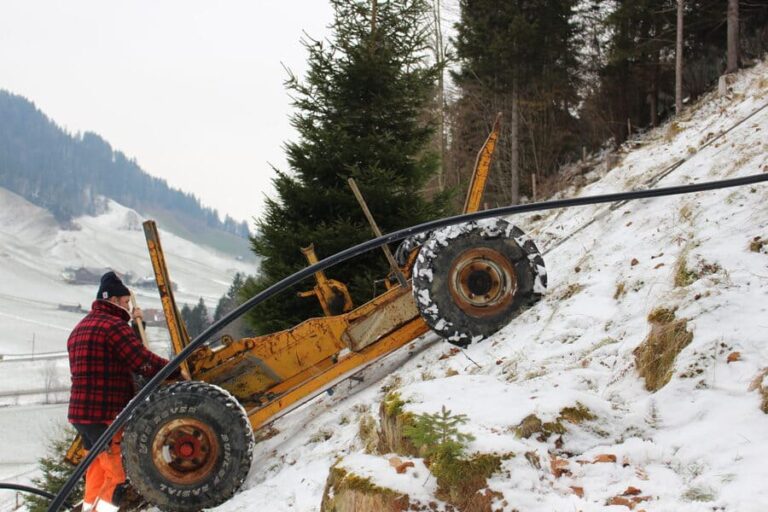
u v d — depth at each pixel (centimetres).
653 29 2719
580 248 798
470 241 633
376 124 1191
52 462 1708
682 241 617
